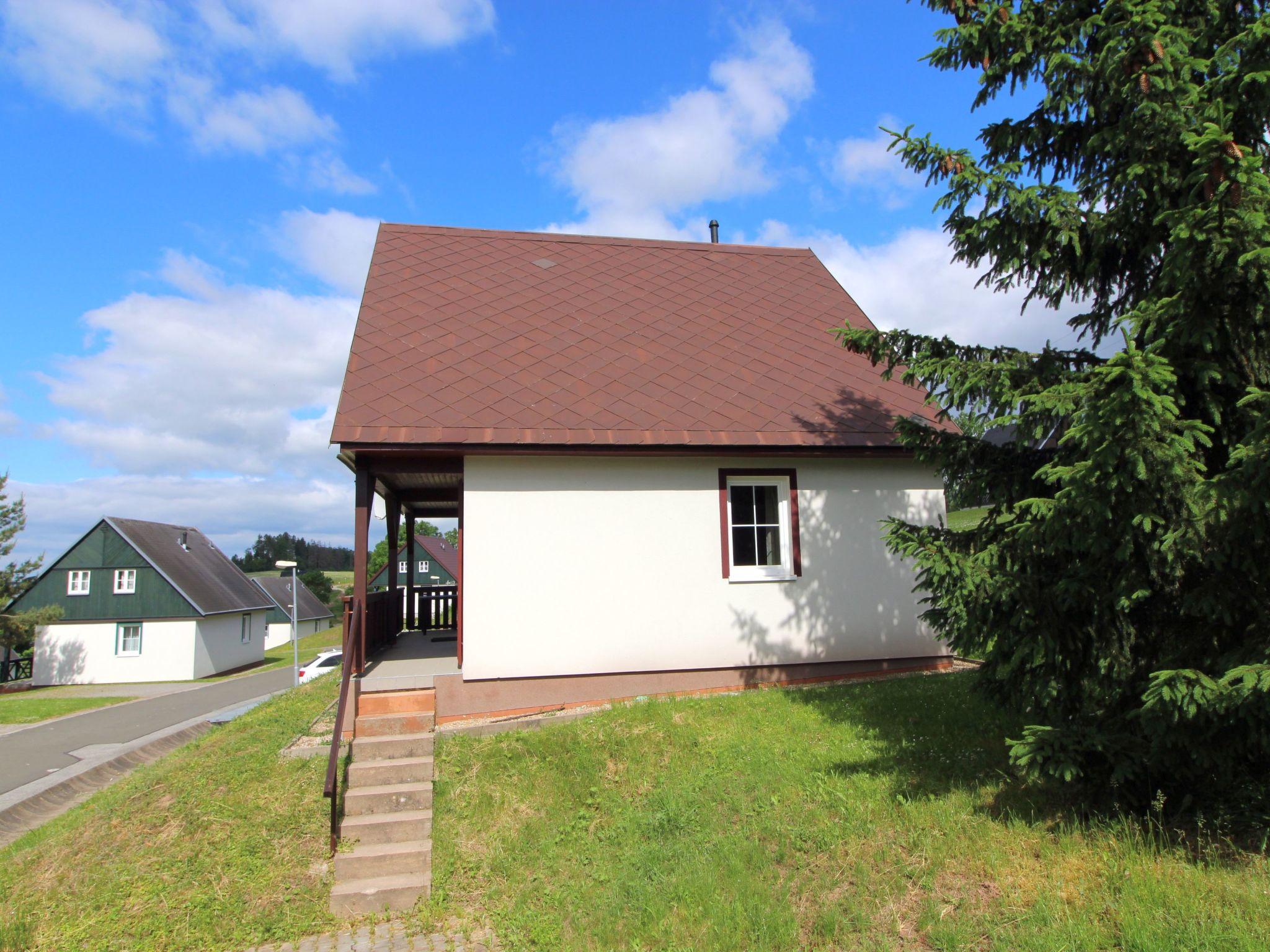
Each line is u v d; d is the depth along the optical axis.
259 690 32.06
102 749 16.67
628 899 5.88
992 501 6.96
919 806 6.21
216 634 45.38
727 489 10.58
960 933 4.70
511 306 12.70
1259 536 4.73
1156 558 5.27
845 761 7.38
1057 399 5.52
